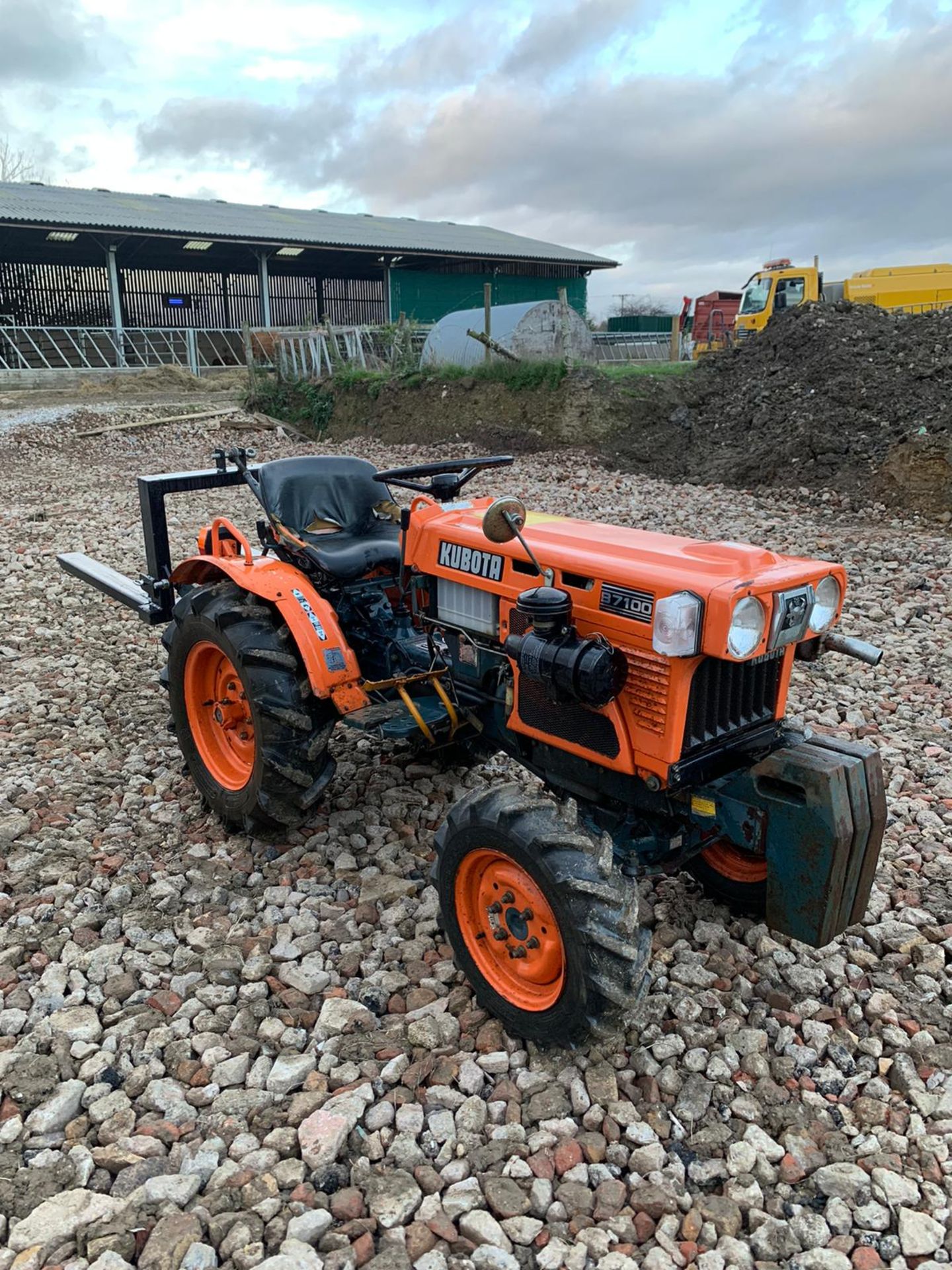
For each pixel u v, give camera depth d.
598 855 2.57
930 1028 2.88
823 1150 2.45
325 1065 2.68
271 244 24.55
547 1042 2.68
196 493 11.67
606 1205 2.26
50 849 3.77
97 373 22.25
